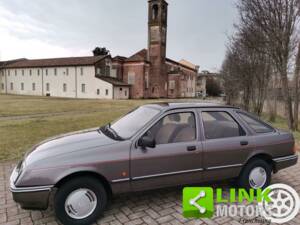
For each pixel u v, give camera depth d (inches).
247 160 147.3
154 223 118.7
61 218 111.4
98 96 1883.6
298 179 177.8
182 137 134.9
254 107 695.7
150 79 2089.1
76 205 112.9
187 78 2829.7
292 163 163.3
